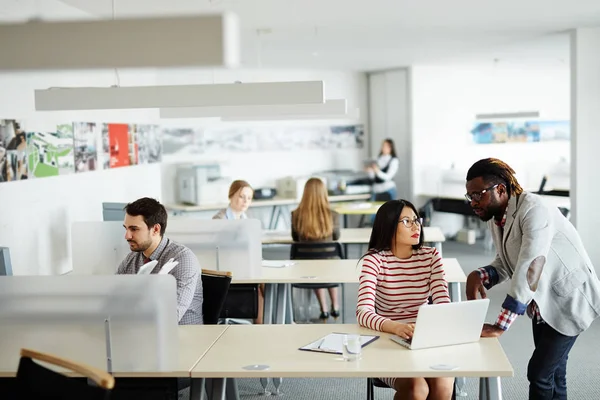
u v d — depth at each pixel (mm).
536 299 2998
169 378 2791
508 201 3066
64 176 5316
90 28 2215
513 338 5477
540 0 5641
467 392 4316
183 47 2164
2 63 2270
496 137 10969
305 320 6027
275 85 3812
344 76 10766
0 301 2797
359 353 2756
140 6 5320
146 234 3492
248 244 4500
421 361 2719
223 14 2146
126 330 2736
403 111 10461
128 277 2723
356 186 10070
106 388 2090
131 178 6840
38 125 4918
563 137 11398
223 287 3596
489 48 8500
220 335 3148
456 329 2891
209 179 9078
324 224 5676
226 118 6273
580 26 7070
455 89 10617
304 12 5758
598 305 3041
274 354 2852
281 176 10375
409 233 3230
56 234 5176
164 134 9383
